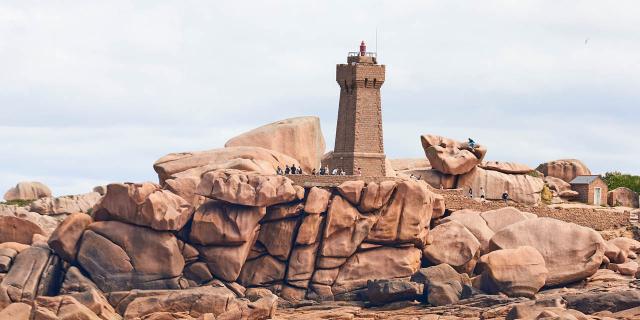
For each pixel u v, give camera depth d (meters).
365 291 118.94
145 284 117.88
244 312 109.44
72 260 119.44
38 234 129.75
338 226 120.38
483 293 116.19
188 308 111.12
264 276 120.25
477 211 131.25
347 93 134.50
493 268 116.69
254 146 137.25
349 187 120.88
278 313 114.94
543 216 135.25
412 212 121.50
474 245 123.31
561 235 121.75
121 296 113.88
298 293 119.56
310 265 120.06
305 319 111.06
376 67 133.75
